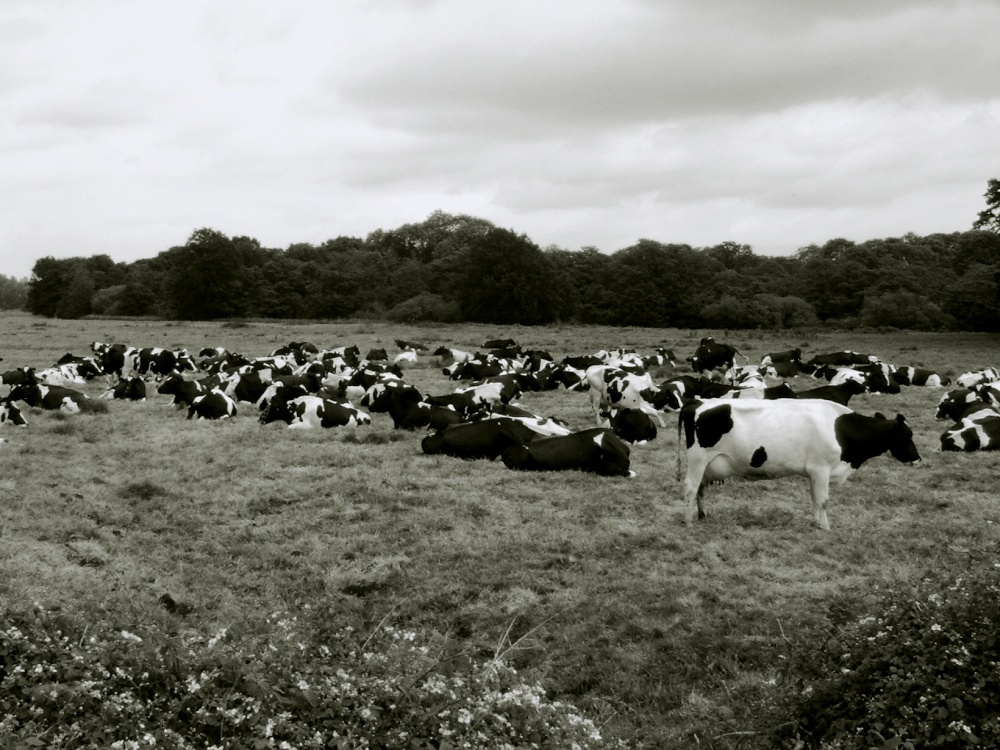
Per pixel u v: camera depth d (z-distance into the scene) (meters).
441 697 6.42
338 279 118.81
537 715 6.61
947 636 6.64
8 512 13.90
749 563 12.12
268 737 5.68
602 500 15.22
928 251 125.69
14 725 5.54
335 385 32.56
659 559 12.38
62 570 11.45
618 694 8.91
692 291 109.50
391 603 10.98
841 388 24.41
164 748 5.60
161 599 10.73
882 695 6.42
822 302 107.69
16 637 6.70
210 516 14.36
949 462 18.31
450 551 12.68
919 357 50.09
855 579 11.43
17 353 50.25
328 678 6.49
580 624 10.30
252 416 25.50
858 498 15.31
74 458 18.36
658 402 25.84
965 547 12.39
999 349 56.34
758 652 9.45
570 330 80.50
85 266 151.50
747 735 7.29
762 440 13.64
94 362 37.56
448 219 164.88
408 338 66.44
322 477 17.00
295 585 11.48
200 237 117.19
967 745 5.89
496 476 16.94
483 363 37.06
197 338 64.56
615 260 117.06
